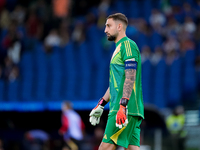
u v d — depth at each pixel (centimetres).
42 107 3747
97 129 3556
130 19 5506
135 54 1384
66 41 5403
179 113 3556
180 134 3478
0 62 5538
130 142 1448
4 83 4881
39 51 5150
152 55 4638
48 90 4778
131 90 1356
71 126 3281
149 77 4359
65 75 4831
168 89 4266
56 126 3866
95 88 4525
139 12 6050
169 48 4675
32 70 4988
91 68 4856
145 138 3397
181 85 4306
